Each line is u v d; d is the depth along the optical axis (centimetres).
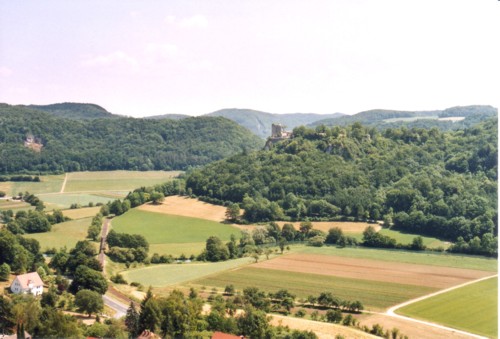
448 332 18338
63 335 15600
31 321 15962
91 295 18388
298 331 17212
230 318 17700
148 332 16250
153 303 16562
